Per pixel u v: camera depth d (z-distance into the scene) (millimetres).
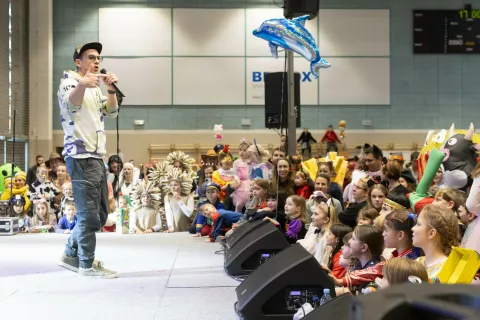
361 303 770
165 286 4426
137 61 17797
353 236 3572
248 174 8523
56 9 17750
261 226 5125
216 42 17922
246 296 3307
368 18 17984
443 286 817
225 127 17953
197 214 7918
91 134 4918
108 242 6996
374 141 18031
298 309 3053
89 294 4164
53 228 8539
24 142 16938
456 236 2844
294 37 6898
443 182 5430
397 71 18062
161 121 17875
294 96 9750
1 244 6617
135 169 9375
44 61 17266
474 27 18047
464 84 18141
